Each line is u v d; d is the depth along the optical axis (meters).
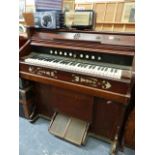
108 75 1.02
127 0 2.76
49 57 1.38
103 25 2.85
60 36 1.32
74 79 1.15
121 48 1.10
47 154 1.34
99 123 1.42
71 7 1.73
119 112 1.26
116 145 1.33
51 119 1.67
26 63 1.31
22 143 1.44
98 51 1.16
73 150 1.38
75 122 1.52
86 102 1.35
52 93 1.51
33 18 1.39
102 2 2.73
